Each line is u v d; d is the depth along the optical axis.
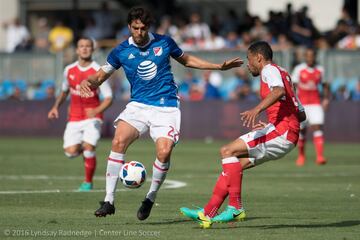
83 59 42.75
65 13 116.69
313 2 100.12
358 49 77.06
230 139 78.31
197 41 89.81
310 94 58.88
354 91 77.19
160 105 29.89
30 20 116.62
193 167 55.53
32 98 84.44
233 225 29.34
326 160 61.75
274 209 33.94
